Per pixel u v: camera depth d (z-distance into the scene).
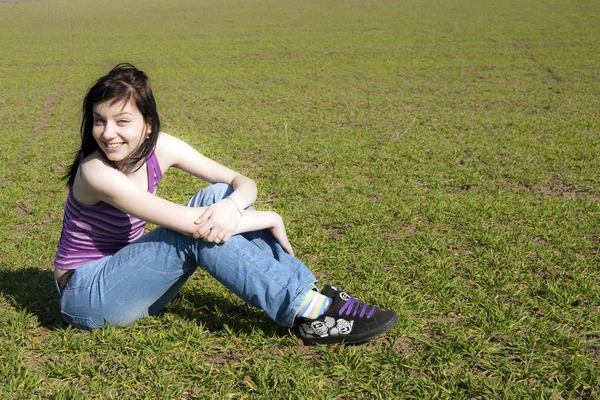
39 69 18.58
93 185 2.86
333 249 4.44
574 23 23.88
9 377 2.84
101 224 3.05
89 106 2.82
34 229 5.04
